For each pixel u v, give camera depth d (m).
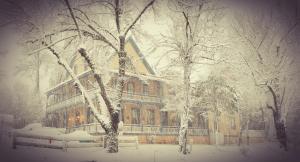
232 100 16.80
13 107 16.53
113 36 12.14
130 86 19.25
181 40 13.74
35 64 15.45
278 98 15.62
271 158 13.32
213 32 13.96
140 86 19.61
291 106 16.31
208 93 16.73
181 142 12.84
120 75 11.38
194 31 13.37
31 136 11.05
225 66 15.84
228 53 14.61
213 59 13.93
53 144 11.40
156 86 20.19
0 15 11.24
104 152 10.95
